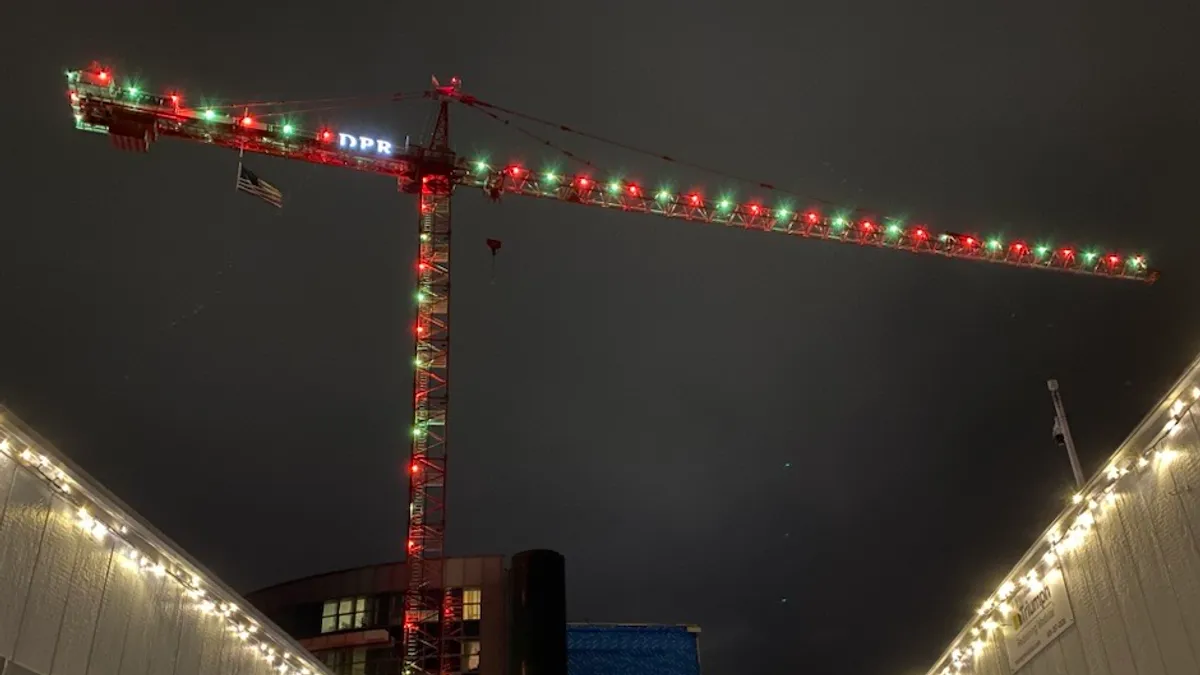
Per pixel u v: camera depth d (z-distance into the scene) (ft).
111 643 45.29
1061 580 50.88
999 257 270.05
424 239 226.58
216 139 219.00
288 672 64.44
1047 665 53.01
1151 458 42.42
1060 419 84.07
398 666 196.44
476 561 205.57
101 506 44.70
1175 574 40.88
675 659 221.66
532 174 241.76
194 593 53.21
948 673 69.77
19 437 39.60
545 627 187.73
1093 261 259.19
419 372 215.51
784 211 258.78
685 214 256.11
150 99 210.38
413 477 208.74
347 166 229.86
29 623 39.99
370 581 209.05
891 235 265.95
